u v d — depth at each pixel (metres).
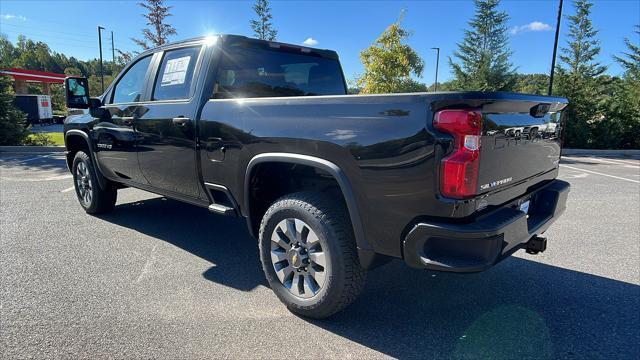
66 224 4.94
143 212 5.52
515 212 2.47
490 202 2.43
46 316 2.85
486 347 2.59
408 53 16.94
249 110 3.07
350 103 2.50
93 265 3.75
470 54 30.62
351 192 2.52
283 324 2.82
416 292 3.34
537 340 2.67
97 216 5.30
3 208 5.62
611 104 16.88
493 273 3.73
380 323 2.86
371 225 2.48
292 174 3.26
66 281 3.40
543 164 3.13
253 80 3.89
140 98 4.22
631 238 4.73
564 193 3.16
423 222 2.27
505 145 2.48
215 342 2.59
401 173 2.29
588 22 30.20
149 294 3.21
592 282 3.55
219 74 3.60
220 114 3.28
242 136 3.09
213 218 5.30
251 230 3.27
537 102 2.72
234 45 3.72
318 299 2.75
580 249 4.36
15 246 4.18
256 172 3.11
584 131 16.36
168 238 4.52
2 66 13.79
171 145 3.75
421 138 2.20
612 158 13.87
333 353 2.52
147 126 3.98
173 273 3.62
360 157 2.44
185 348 2.52
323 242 2.67
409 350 2.56
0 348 2.47
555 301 3.21
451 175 2.15
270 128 2.90
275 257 2.99
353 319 2.91
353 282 2.67
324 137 2.60
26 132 14.06
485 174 2.31
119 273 3.58
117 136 4.43
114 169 4.65
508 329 2.80
